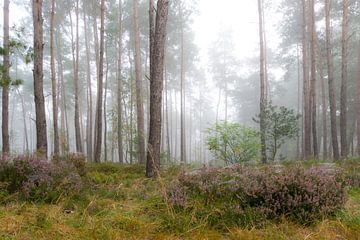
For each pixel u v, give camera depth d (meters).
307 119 19.17
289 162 10.62
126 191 5.82
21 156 6.00
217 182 4.67
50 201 4.95
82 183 5.84
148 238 3.51
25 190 4.96
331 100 16.28
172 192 4.58
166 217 4.00
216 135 9.26
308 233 3.61
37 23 10.50
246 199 4.29
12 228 3.63
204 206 4.25
